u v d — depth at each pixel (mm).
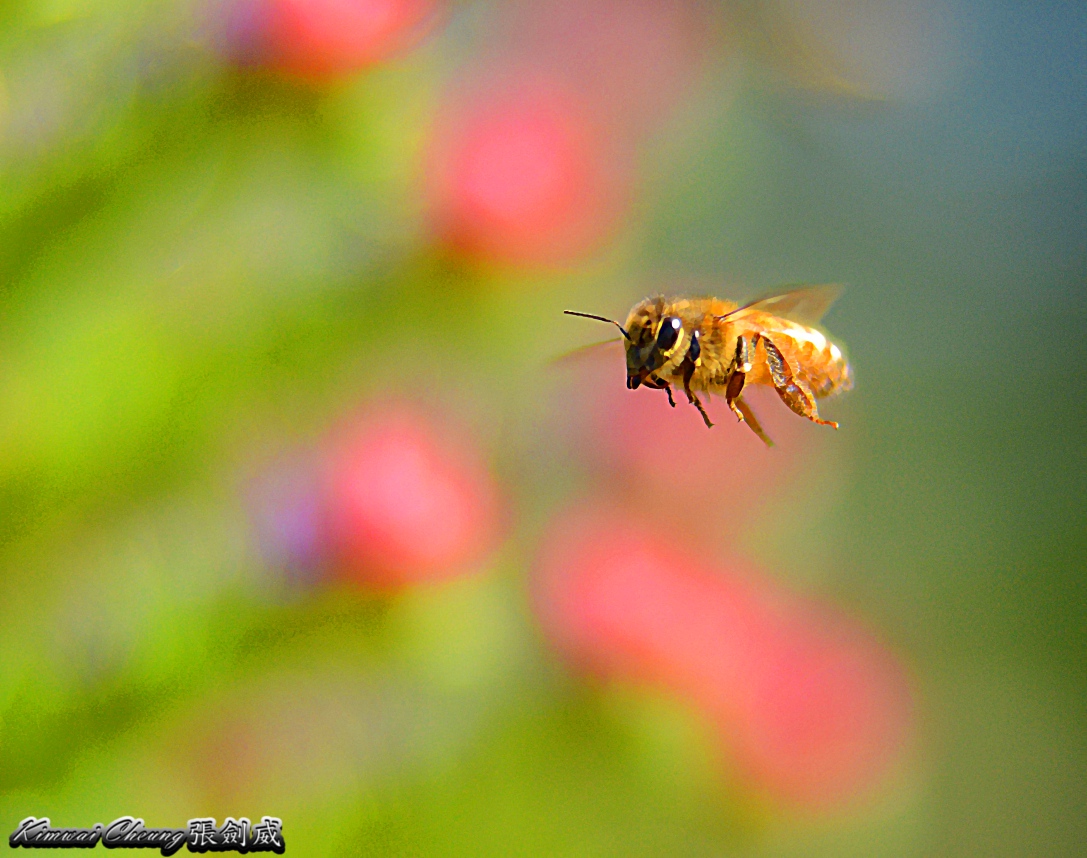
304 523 317
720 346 310
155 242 314
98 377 313
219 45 313
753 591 339
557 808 326
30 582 313
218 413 316
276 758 317
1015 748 472
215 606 315
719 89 343
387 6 315
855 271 521
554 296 333
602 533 335
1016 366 534
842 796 331
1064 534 496
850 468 489
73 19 309
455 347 328
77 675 312
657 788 328
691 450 347
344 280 320
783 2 341
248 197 316
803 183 484
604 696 327
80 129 311
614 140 335
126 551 314
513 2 332
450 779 323
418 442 322
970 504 510
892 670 341
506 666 325
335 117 317
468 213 323
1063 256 537
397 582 319
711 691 328
